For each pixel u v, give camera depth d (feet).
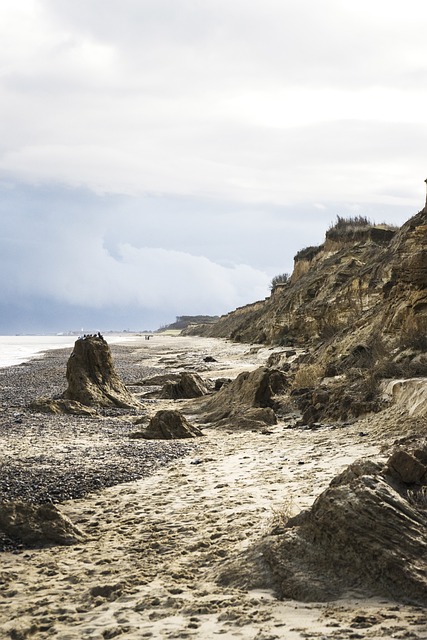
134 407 88.63
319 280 209.46
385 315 92.63
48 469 48.08
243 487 41.57
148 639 20.10
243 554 27.14
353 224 251.80
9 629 21.57
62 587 26.20
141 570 27.71
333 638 18.79
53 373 154.51
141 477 46.93
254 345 238.48
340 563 24.44
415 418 55.16
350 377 78.95
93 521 36.24
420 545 23.65
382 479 27.25
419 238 95.40
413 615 20.58
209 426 72.74
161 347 299.79
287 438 60.59
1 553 30.86
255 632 19.77
